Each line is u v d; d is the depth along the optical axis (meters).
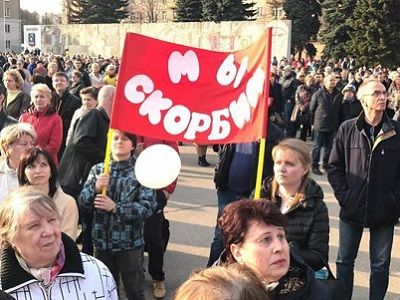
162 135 3.48
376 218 4.05
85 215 4.24
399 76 11.28
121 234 3.68
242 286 1.44
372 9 31.16
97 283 2.44
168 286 4.92
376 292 4.22
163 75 3.46
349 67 28.55
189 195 8.12
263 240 2.19
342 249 4.24
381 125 4.04
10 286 2.24
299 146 3.12
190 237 6.21
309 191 3.09
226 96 3.46
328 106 9.77
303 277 2.32
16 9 76.56
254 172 4.40
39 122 5.61
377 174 4.01
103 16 49.66
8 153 3.89
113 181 3.68
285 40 29.27
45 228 2.24
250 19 38.81
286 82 13.40
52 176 3.44
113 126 3.44
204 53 3.48
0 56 25.70
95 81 13.30
